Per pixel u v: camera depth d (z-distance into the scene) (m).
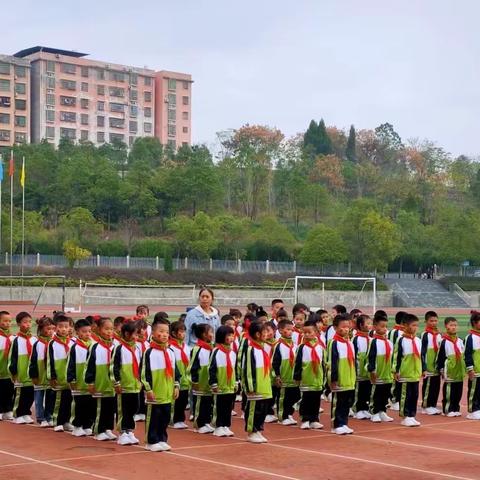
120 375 13.29
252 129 107.06
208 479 10.88
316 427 15.35
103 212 82.88
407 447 13.44
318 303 68.94
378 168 110.56
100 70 119.31
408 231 81.31
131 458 12.27
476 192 100.75
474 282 76.06
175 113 126.62
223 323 15.79
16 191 82.50
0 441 13.62
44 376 15.18
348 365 14.86
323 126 126.62
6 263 65.56
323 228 73.25
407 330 15.98
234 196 94.38
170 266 68.31
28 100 112.06
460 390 17.27
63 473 11.17
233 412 17.36
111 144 112.00
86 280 62.88
